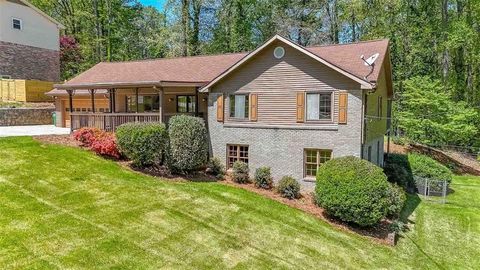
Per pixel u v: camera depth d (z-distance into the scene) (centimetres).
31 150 1531
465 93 3131
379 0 3288
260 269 953
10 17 2988
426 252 1264
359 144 1478
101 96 2362
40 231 937
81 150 1611
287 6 3734
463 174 2667
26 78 3141
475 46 3011
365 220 1266
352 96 1477
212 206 1295
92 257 862
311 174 1605
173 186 1430
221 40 3756
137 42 4584
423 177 2086
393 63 3189
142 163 1533
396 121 3138
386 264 1117
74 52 4069
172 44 3569
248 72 1684
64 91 2456
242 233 1136
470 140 3036
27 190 1168
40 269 783
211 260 952
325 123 1543
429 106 2741
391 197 1443
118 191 1281
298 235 1188
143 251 933
